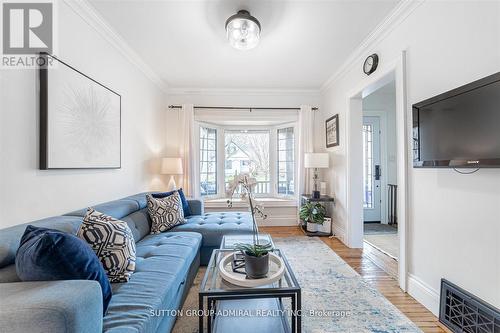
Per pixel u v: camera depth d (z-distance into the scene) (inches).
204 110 170.7
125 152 111.0
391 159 187.0
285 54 117.2
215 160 188.7
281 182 189.8
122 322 40.8
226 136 192.9
